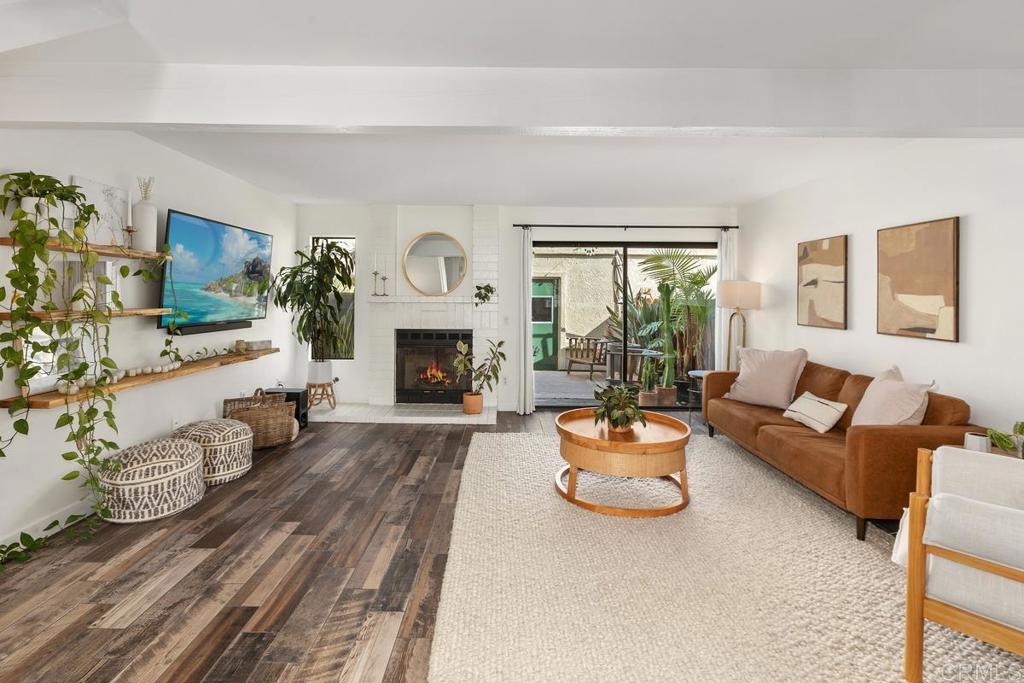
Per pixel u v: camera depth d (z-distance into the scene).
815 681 1.81
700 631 2.08
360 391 6.47
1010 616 1.65
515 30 2.11
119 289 3.47
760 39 2.18
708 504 3.39
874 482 2.82
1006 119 2.45
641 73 2.45
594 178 4.73
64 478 2.69
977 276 3.17
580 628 2.09
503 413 6.20
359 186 5.20
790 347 5.18
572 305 6.44
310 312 5.70
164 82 2.41
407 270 6.36
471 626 2.09
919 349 3.60
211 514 3.17
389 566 2.58
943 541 1.78
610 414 3.45
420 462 4.25
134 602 2.23
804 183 4.89
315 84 2.42
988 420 3.11
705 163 4.20
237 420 4.13
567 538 2.88
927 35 2.14
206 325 4.31
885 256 3.88
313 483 3.74
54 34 1.87
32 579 2.41
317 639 2.01
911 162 3.66
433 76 2.44
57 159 2.96
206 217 4.41
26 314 2.45
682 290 6.41
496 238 6.20
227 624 2.09
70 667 1.83
